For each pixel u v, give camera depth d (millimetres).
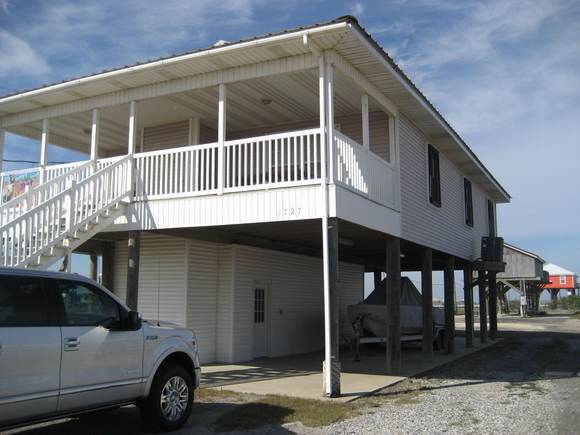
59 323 6031
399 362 13125
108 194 11711
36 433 7160
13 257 9195
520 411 8641
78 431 7258
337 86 12508
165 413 7215
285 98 13648
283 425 7676
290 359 15641
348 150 11102
